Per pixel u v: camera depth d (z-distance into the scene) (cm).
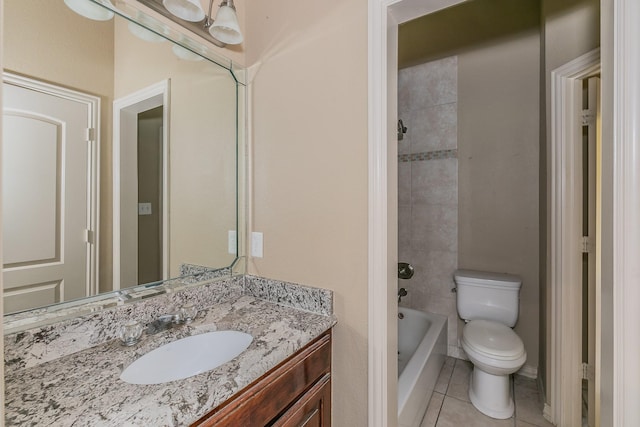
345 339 116
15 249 82
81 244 95
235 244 142
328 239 119
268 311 122
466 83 239
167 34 114
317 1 121
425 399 180
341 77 115
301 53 125
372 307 110
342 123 115
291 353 92
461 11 209
